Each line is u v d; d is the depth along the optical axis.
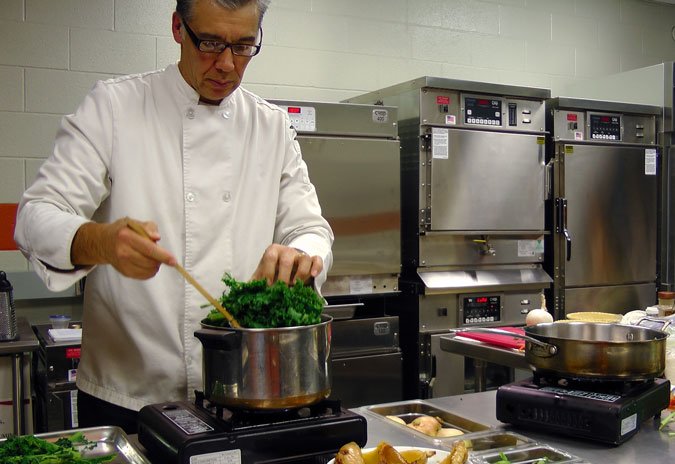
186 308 1.56
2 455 1.19
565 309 3.85
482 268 3.61
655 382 1.53
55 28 3.32
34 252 1.30
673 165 4.13
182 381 1.56
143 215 1.54
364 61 4.06
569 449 1.35
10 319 2.71
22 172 3.29
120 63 3.46
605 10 4.91
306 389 1.12
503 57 4.52
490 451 1.32
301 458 1.16
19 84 3.27
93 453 1.26
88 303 1.61
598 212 3.93
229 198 1.61
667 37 5.20
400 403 1.70
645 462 1.28
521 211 3.67
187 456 1.08
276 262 1.39
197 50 1.43
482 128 3.54
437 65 4.29
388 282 3.34
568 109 3.87
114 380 1.56
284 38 3.84
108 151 1.53
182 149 1.58
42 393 2.97
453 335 2.55
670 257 4.17
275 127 1.72
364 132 3.26
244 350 1.10
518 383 1.52
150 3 3.50
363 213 3.25
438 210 3.43
